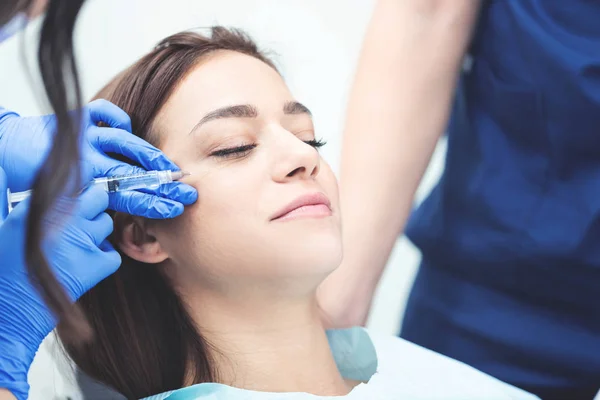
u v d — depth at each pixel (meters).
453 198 1.59
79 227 1.05
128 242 1.19
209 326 1.18
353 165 1.54
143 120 1.18
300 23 1.97
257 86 1.16
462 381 1.30
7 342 1.02
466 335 1.59
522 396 1.35
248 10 1.95
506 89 1.49
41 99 0.89
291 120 1.19
